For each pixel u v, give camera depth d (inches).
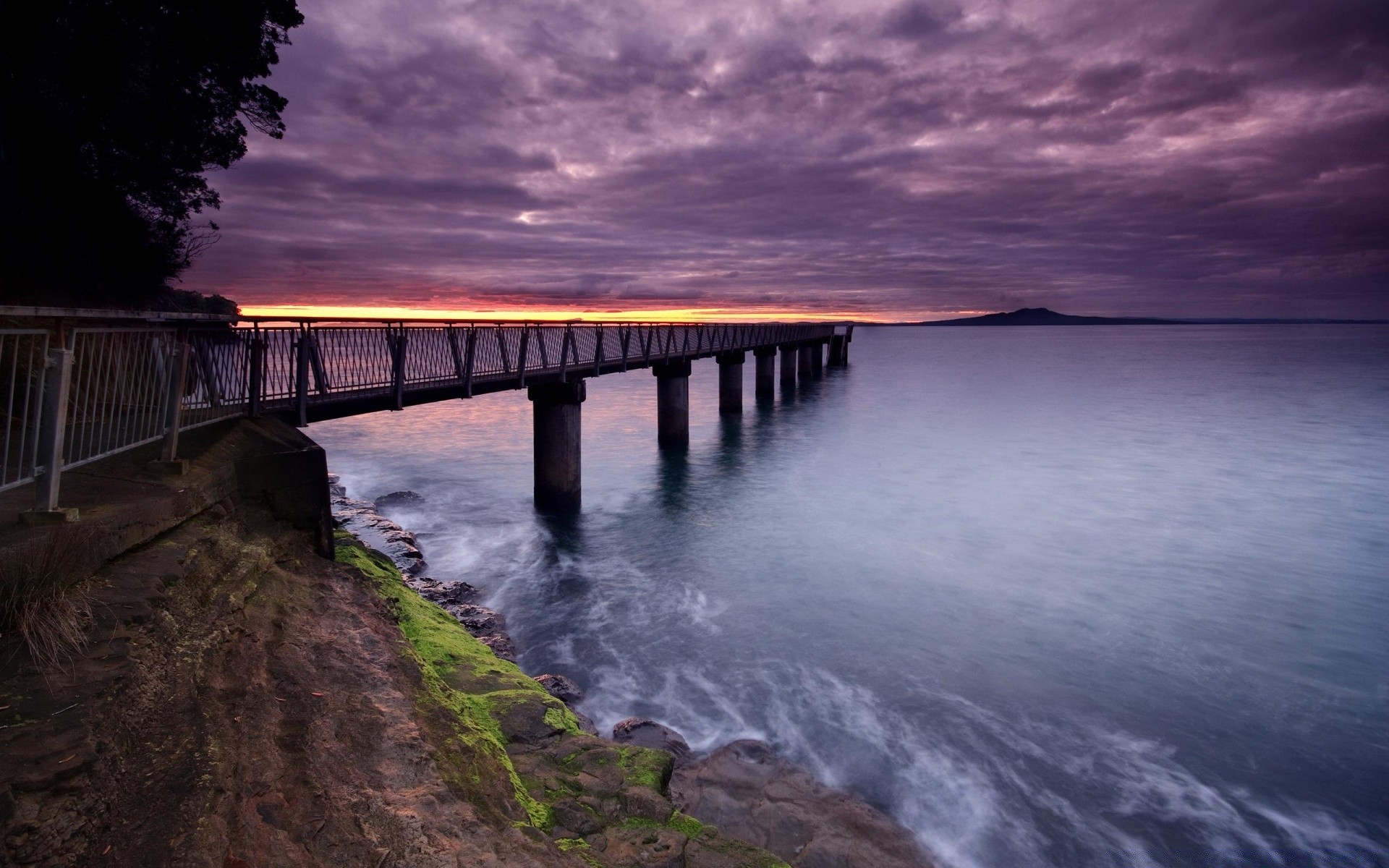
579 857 174.1
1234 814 303.6
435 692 214.4
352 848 127.6
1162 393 2160.4
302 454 259.0
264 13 620.7
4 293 428.5
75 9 484.4
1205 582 595.2
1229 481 991.0
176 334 226.8
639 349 954.7
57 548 139.5
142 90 541.0
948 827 288.8
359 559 333.1
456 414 1786.4
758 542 693.3
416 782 157.0
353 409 414.0
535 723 248.8
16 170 477.7
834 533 726.5
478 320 558.9
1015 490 933.8
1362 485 958.4
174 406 217.9
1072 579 598.5
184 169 633.6
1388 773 334.3
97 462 214.2
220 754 126.1
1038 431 1435.8
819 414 1704.0
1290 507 848.3
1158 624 507.5
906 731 360.5
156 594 150.5
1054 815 298.7
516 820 173.3
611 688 398.6
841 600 542.9
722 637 471.8
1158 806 307.3
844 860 247.4
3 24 449.1
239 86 641.6
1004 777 324.2
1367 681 423.2
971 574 610.9
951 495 906.1
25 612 127.3
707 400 2090.3
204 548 188.9
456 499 842.8
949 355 5073.8
